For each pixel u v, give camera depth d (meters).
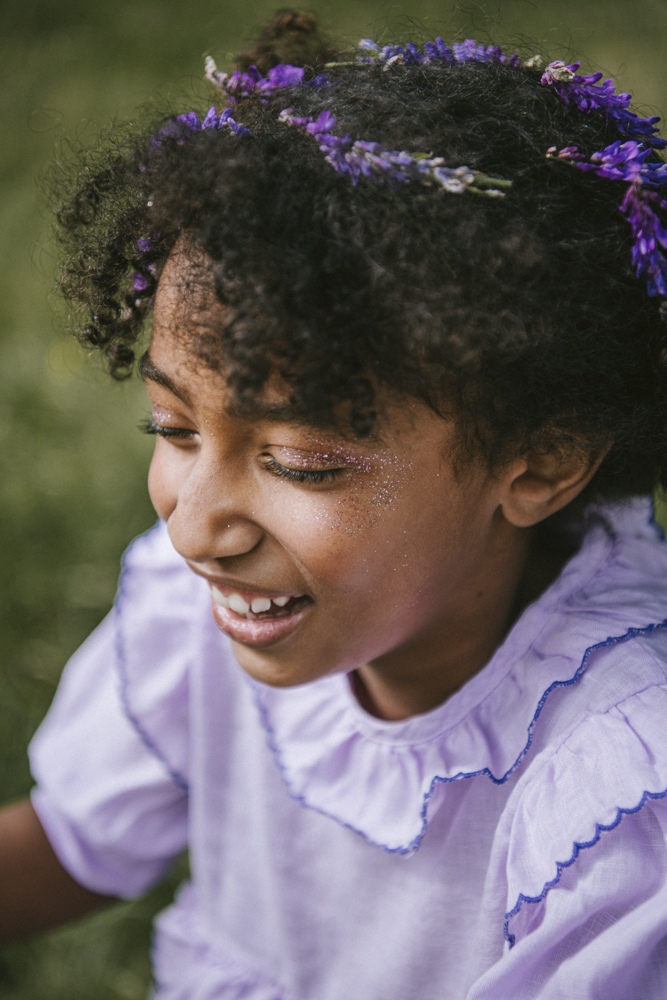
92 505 2.51
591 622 1.03
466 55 1.02
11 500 2.52
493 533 1.01
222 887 1.36
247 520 0.90
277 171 0.84
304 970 1.27
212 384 0.85
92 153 1.11
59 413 2.80
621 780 0.93
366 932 1.19
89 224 1.04
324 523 0.88
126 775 1.37
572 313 0.89
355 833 1.15
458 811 1.09
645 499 1.12
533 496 0.97
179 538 0.91
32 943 1.82
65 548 2.43
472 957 1.09
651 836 0.93
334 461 0.86
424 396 0.85
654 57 3.86
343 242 0.81
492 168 0.88
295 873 1.25
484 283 0.84
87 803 1.36
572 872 0.94
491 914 1.03
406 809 1.10
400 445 0.87
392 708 1.16
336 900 1.22
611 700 0.98
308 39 1.16
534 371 0.89
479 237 0.83
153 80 4.13
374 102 0.91
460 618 1.05
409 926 1.14
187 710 1.34
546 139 0.92
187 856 1.91
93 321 1.04
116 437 2.73
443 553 0.94
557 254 0.88
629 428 0.98
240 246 0.82
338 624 0.94
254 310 0.80
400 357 0.83
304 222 0.82
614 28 4.04
